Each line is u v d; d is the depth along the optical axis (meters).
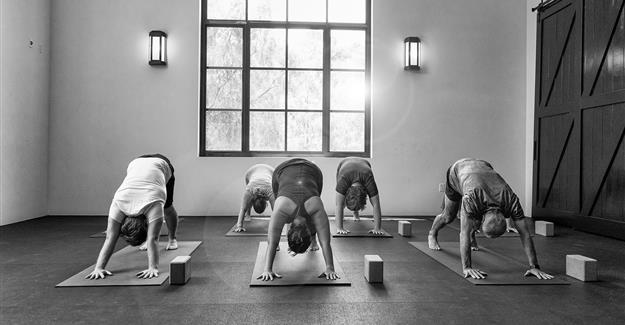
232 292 2.69
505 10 6.84
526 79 6.83
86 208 6.32
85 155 6.34
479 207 3.01
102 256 2.99
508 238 4.68
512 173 6.82
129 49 6.40
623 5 4.69
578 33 5.43
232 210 6.43
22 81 5.70
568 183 5.62
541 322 2.23
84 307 2.41
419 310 2.39
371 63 6.74
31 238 4.51
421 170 6.70
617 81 4.76
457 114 6.77
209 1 6.70
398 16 6.70
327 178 6.57
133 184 2.99
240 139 6.69
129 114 6.39
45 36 6.20
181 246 4.07
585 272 2.97
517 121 6.83
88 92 6.35
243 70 6.69
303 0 6.80
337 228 4.78
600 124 5.03
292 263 3.41
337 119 6.80
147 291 2.70
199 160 6.43
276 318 2.26
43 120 6.18
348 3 6.84
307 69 6.79
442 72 6.76
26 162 5.80
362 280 2.97
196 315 2.30
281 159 6.54
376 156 6.66
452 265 3.38
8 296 2.60
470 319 2.27
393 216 6.54
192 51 6.46
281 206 2.96
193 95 6.45
